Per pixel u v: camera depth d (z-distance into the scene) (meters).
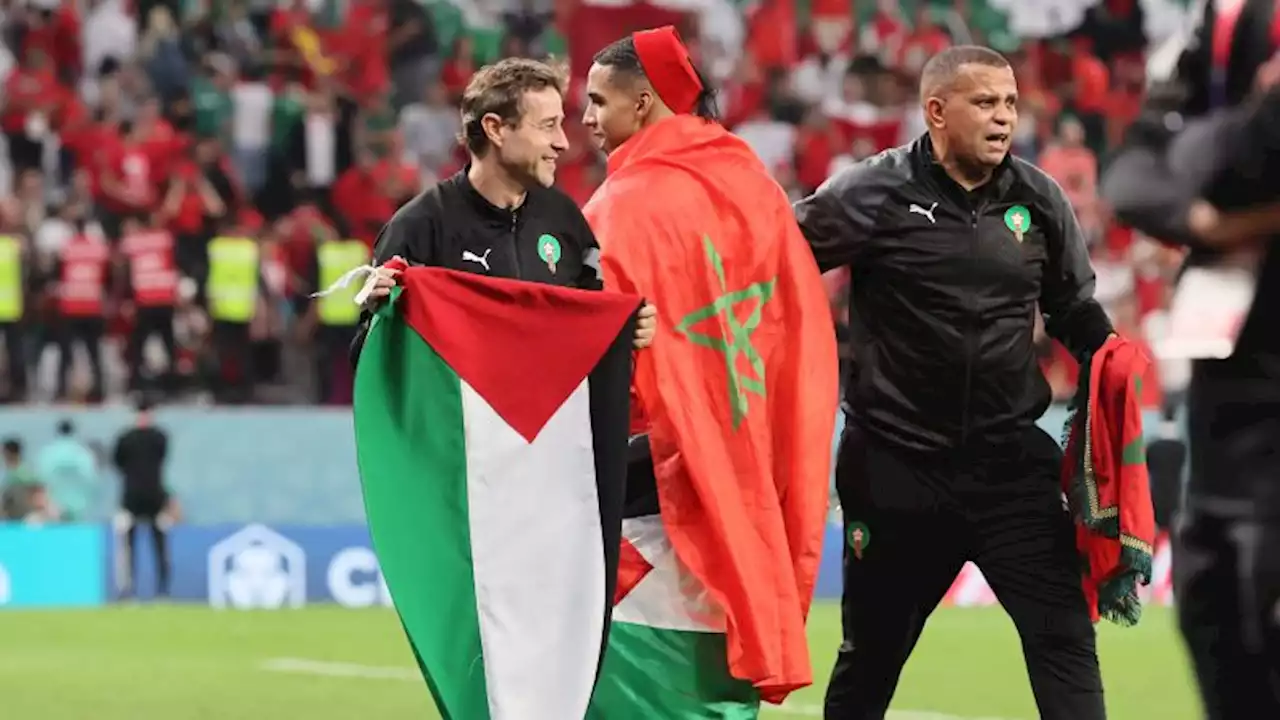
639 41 13.42
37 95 43.34
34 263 40.81
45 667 27.42
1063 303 13.99
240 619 35.31
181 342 41.78
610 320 12.45
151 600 39.16
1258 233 7.68
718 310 12.95
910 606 14.04
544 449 12.38
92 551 39.00
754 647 12.59
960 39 52.34
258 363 42.25
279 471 41.50
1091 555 13.63
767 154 48.19
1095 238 45.41
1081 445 13.57
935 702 23.39
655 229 12.99
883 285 13.69
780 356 13.30
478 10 49.34
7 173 43.25
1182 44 7.81
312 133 44.91
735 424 12.88
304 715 22.30
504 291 12.34
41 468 39.88
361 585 39.97
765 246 13.22
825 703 14.39
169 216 41.97
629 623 13.09
